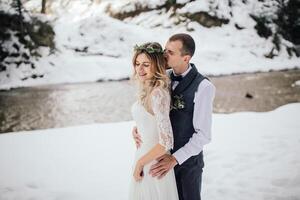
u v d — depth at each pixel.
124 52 18.73
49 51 17.72
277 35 20.03
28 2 26.59
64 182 4.02
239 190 3.55
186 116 2.18
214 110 10.57
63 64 17.16
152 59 2.01
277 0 21.47
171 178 2.27
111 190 3.74
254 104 11.09
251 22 20.41
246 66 17.53
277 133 5.36
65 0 25.30
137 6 21.80
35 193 3.75
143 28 20.62
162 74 2.02
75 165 4.55
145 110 2.10
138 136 2.27
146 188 2.23
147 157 2.04
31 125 10.02
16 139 5.88
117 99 12.58
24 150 5.25
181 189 2.39
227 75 16.30
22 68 16.53
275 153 4.51
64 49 18.50
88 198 3.58
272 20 20.58
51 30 18.62
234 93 12.62
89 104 12.09
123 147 5.18
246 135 5.34
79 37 19.38
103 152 5.00
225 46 19.03
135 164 2.27
